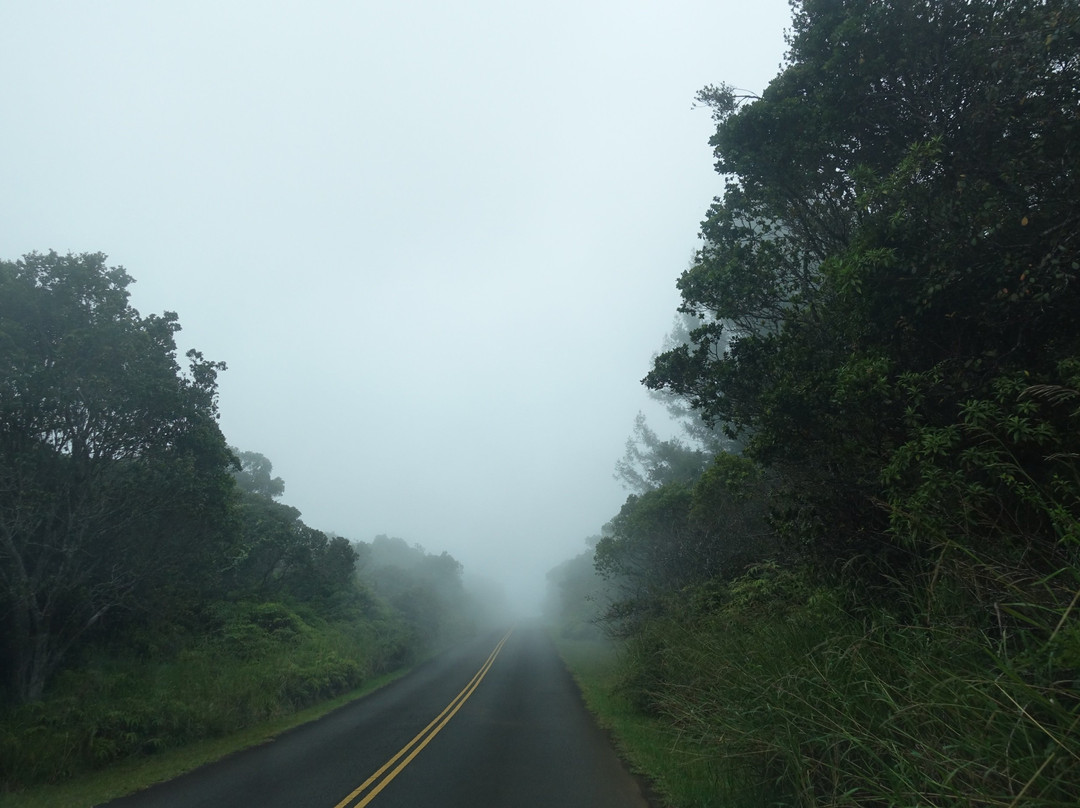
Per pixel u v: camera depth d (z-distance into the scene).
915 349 7.79
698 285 11.59
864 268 7.38
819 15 9.64
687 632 12.45
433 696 18.67
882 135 9.30
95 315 13.30
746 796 6.36
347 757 10.19
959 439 6.17
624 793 7.70
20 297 12.52
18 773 9.59
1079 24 6.45
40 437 12.45
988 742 4.04
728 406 10.66
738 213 12.12
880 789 4.61
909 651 5.46
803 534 8.66
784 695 6.22
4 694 11.70
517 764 9.43
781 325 11.52
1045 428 5.54
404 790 7.93
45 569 12.66
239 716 14.19
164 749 11.77
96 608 13.55
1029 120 7.28
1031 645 4.52
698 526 19.66
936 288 6.98
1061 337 6.81
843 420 8.03
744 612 10.41
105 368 13.11
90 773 10.30
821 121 9.32
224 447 16.34
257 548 26.27
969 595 5.43
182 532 14.75
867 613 7.18
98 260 14.10
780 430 8.70
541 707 15.95
